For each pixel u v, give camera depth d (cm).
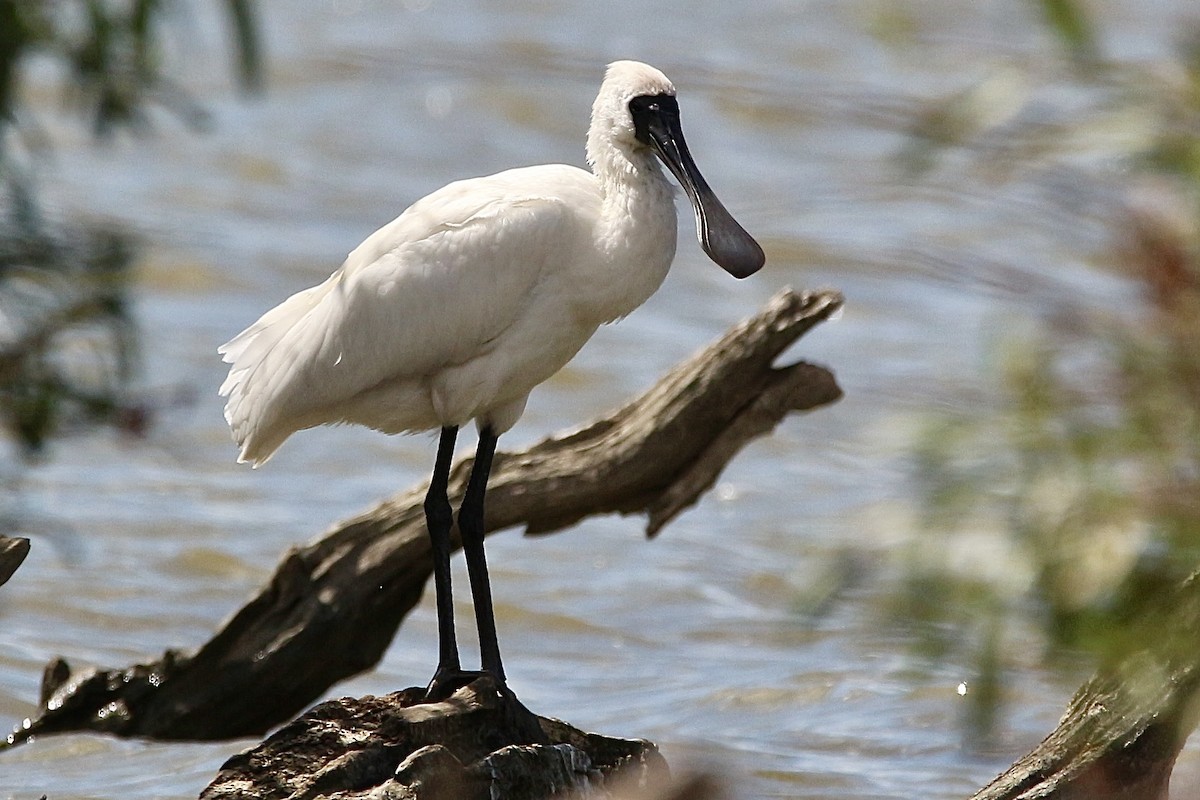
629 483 1359
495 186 1224
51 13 865
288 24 4244
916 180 885
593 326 1240
